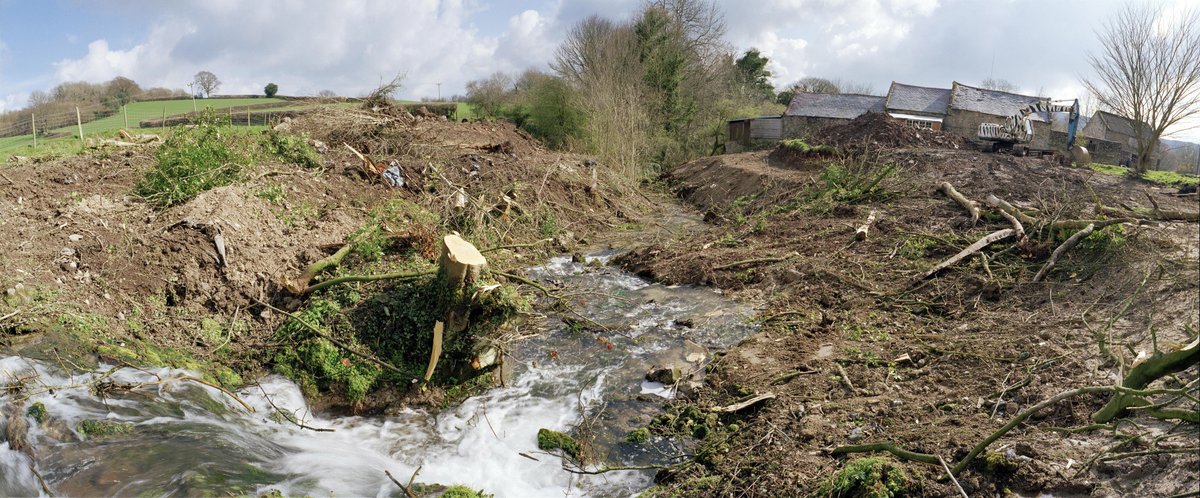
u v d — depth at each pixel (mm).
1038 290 8359
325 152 13953
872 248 10781
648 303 9914
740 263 10891
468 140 17219
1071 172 15141
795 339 8125
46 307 6625
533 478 6055
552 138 29219
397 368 7484
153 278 7574
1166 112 16734
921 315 8445
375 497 5484
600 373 7785
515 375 7875
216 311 7762
